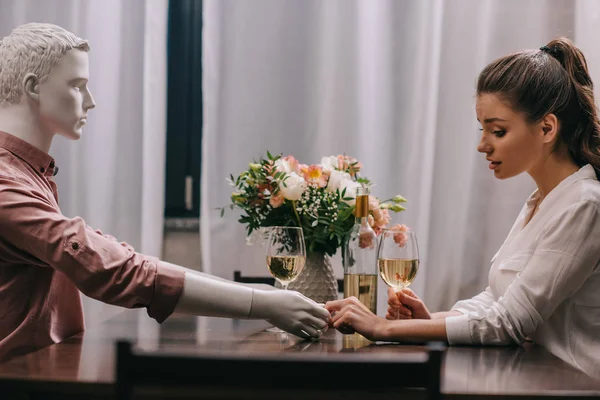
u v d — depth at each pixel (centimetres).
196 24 340
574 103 164
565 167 166
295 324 148
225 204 316
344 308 153
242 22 318
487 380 114
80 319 173
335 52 315
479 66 310
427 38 312
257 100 319
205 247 313
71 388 106
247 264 316
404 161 313
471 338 150
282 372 91
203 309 146
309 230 190
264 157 318
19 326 156
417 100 312
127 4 319
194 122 340
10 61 162
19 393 108
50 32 164
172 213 339
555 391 105
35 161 164
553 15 310
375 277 168
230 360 91
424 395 104
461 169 310
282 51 319
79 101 167
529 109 159
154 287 144
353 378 91
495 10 310
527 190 309
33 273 159
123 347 90
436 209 311
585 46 304
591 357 154
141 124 320
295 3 319
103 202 316
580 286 155
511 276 167
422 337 149
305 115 320
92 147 315
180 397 103
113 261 146
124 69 319
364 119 315
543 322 154
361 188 169
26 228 148
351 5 315
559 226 153
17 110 163
